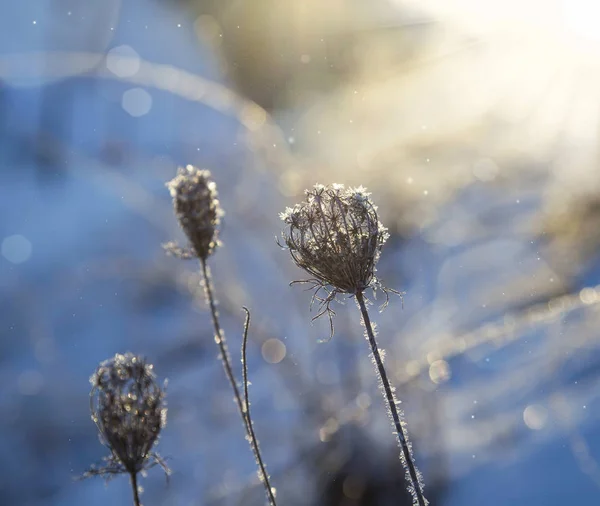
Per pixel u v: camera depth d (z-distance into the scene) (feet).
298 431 13.73
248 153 21.02
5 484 14.47
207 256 4.86
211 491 13.29
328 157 22.58
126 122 21.91
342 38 28.89
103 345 17.10
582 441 11.66
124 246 18.84
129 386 4.06
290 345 15.65
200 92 23.40
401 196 19.63
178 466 13.99
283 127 25.05
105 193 19.99
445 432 12.55
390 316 15.74
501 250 17.62
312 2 28.81
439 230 18.56
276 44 27.99
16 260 18.70
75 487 14.24
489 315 15.71
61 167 20.83
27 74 23.95
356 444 12.60
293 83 27.50
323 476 12.42
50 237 19.42
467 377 13.64
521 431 12.37
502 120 24.30
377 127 24.91
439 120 24.57
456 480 11.73
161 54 28.50
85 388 16.10
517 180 20.04
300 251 4.26
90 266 18.24
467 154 21.85
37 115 22.06
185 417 14.97
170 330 16.96
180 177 4.89
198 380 15.71
